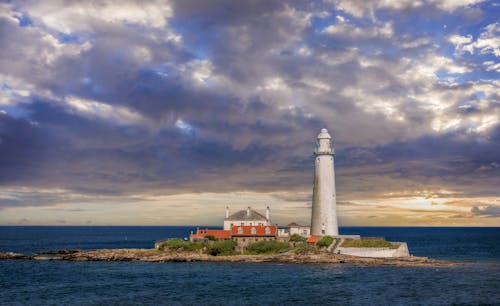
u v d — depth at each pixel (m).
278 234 158.25
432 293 94.38
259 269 125.44
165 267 132.00
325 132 154.12
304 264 133.88
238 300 89.12
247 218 167.50
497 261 152.25
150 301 88.81
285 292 95.75
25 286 105.94
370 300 88.69
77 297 93.25
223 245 148.62
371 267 128.12
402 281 107.12
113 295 94.50
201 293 95.38
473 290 97.25
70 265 140.62
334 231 150.88
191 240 160.12
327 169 151.50
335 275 115.25
